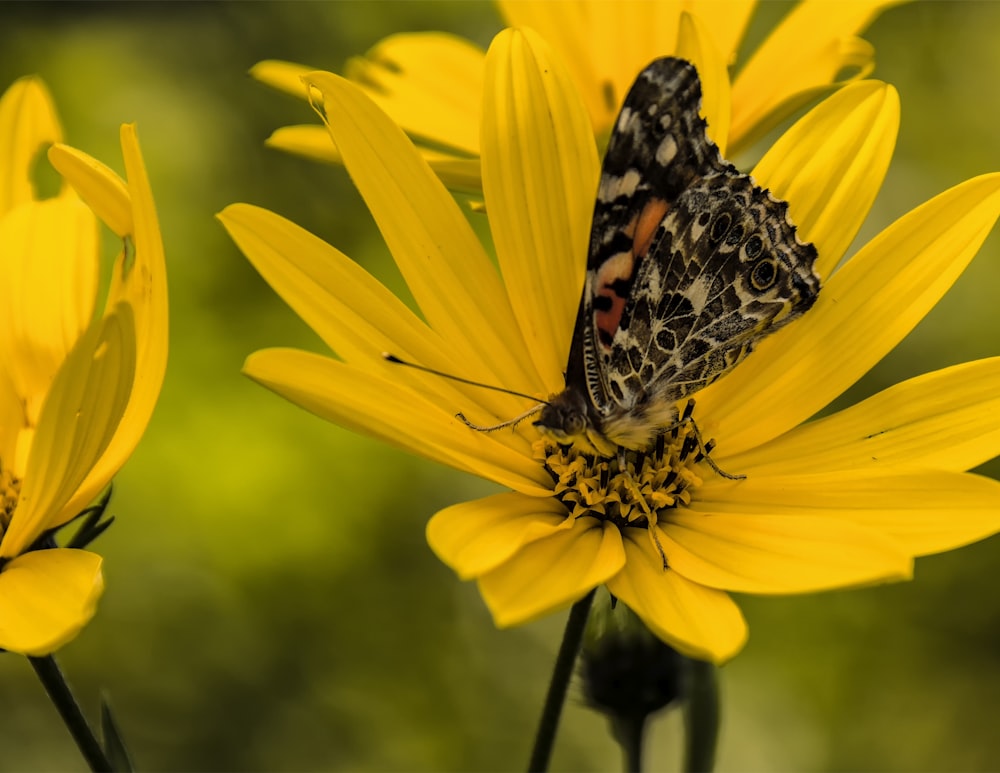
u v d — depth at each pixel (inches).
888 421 14.4
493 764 23.2
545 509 14.3
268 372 13.6
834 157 14.6
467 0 25.5
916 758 23.0
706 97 14.6
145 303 13.9
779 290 14.1
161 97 25.6
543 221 14.5
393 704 23.1
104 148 24.4
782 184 14.6
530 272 14.5
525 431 14.5
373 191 14.2
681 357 14.2
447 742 23.0
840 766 22.9
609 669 15.3
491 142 14.5
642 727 15.4
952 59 26.3
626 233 13.9
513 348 14.5
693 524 14.2
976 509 13.9
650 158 13.9
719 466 14.5
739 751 22.8
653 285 14.0
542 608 13.4
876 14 15.5
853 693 22.9
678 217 14.0
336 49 26.4
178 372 22.0
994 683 23.1
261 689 23.0
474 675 23.7
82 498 13.9
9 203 14.7
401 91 15.8
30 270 14.5
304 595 22.1
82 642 22.4
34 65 25.4
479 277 14.4
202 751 22.8
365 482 22.0
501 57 14.5
